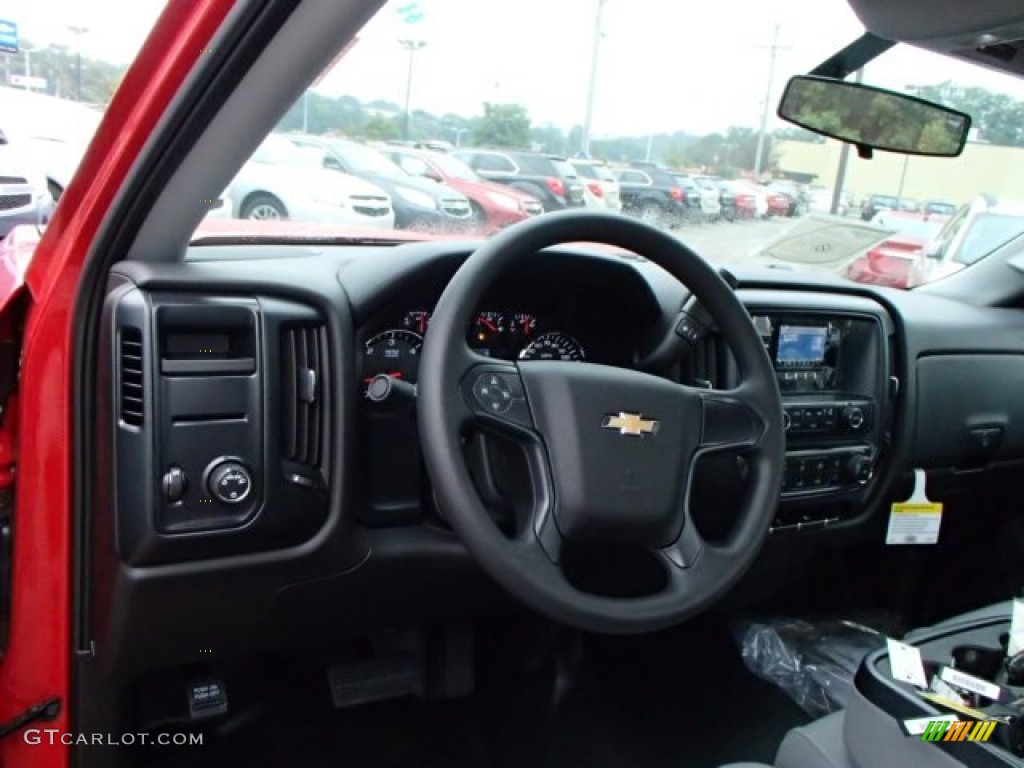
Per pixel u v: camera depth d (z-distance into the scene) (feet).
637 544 3.80
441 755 5.58
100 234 3.63
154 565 3.97
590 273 4.76
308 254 5.13
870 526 6.56
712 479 5.31
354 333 4.38
